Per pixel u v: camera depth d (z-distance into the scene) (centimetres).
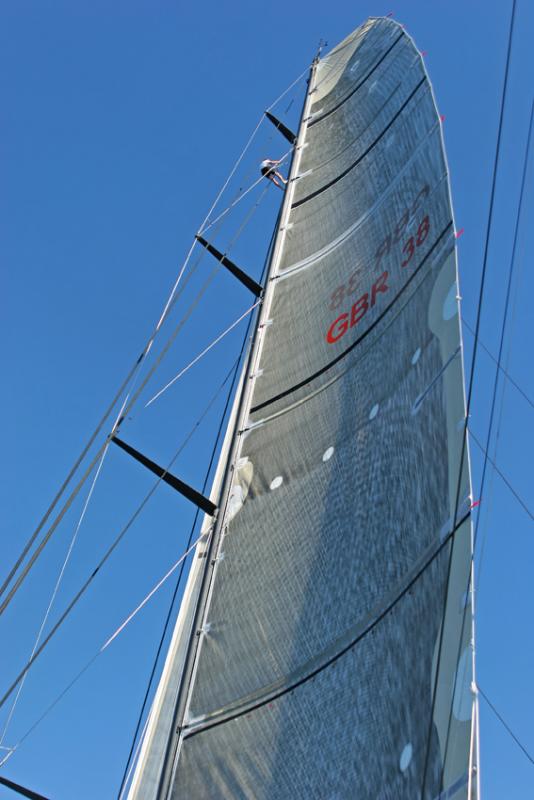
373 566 755
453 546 659
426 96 1234
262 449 995
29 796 855
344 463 886
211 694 779
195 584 964
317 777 656
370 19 1686
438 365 825
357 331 1026
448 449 738
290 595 809
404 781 587
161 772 751
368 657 694
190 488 975
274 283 1254
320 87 1669
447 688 589
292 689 732
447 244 945
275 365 1102
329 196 1334
